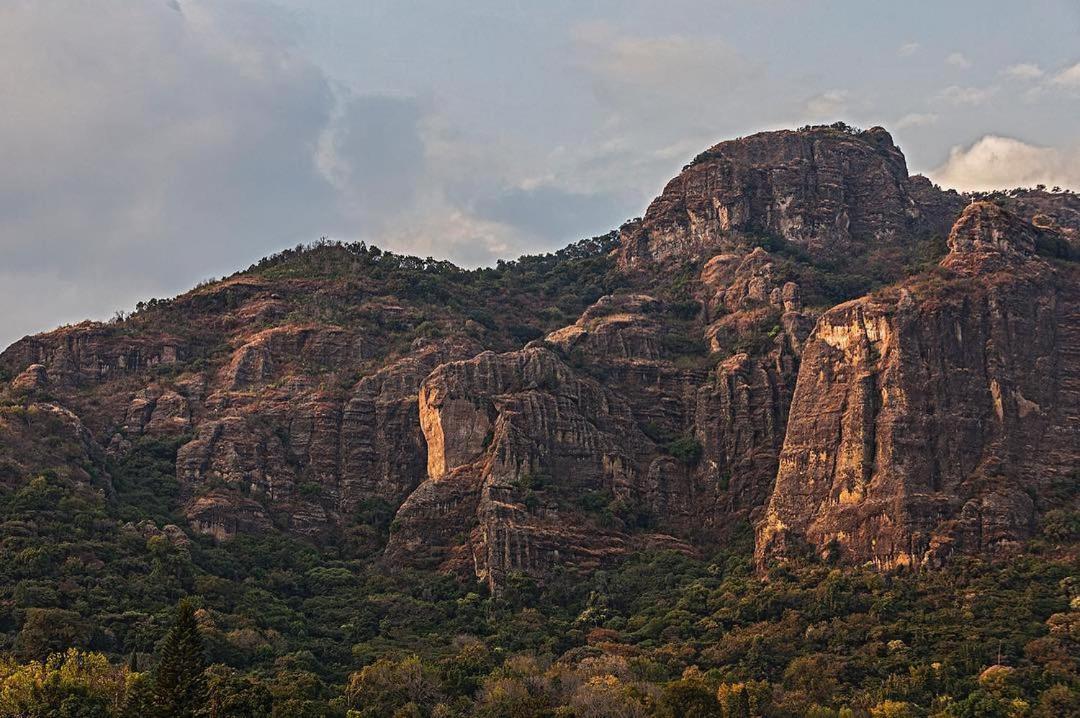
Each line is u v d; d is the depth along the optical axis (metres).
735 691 160.00
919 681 165.62
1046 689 160.38
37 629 168.25
